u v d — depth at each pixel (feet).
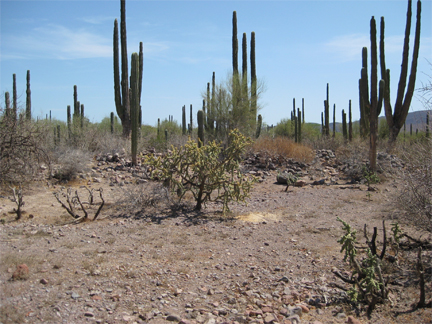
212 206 31.17
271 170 50.42
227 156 29.25
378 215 27.45
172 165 29.58
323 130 95.25
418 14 57.26
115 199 31.55
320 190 39.14
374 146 43.96
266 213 28.89
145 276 15.79
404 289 15.11
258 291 15.02
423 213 18.65
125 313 12.62
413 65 57.77
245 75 65.51
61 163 39.93
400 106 59.16
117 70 54.80
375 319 12.96
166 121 122.42
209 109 66.03
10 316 11.46
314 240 21.81
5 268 15.26
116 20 54.70
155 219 26.14
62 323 11.53
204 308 13.35
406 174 20.02
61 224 24.02
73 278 14.97
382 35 59.77
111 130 78.23
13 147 33.88
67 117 84.12
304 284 15.75
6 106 35.76
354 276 16.40
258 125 71.72
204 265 17.71
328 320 12.89
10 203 29.27
